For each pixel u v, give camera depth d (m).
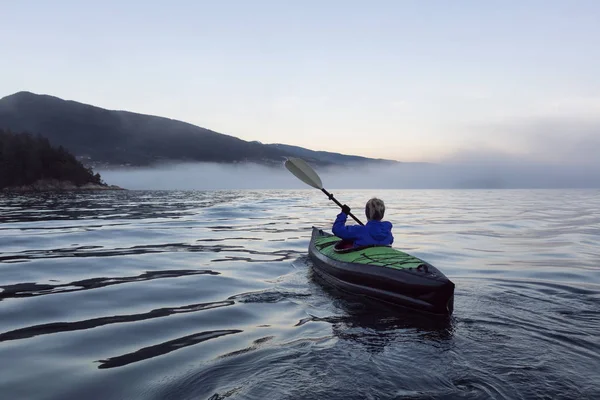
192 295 4.61
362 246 5.11
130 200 28.31
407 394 2.24
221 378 2.47
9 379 2.53
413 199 33.19
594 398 2.21
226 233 10.20
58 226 11.22
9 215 14.86
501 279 5.38
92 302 4.31
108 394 2.34
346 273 4.77
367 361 2.68
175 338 3.25
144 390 2.37
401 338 3.16
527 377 2.46
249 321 3.68
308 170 6.90
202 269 6.04
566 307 4.03
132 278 5.42
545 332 3.28
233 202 25.88
